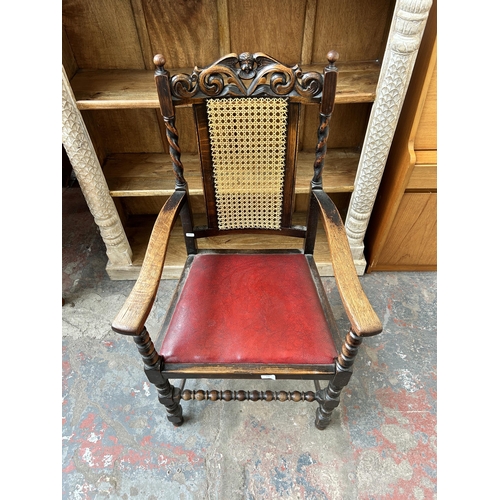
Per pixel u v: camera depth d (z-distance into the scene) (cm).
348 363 88
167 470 116
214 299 103
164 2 122
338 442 121
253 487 112
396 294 167
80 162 129
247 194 111
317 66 137
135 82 132
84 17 125
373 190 141
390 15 125
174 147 99
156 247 93
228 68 87
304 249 121
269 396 105
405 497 110
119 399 133
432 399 132
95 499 110
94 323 158
